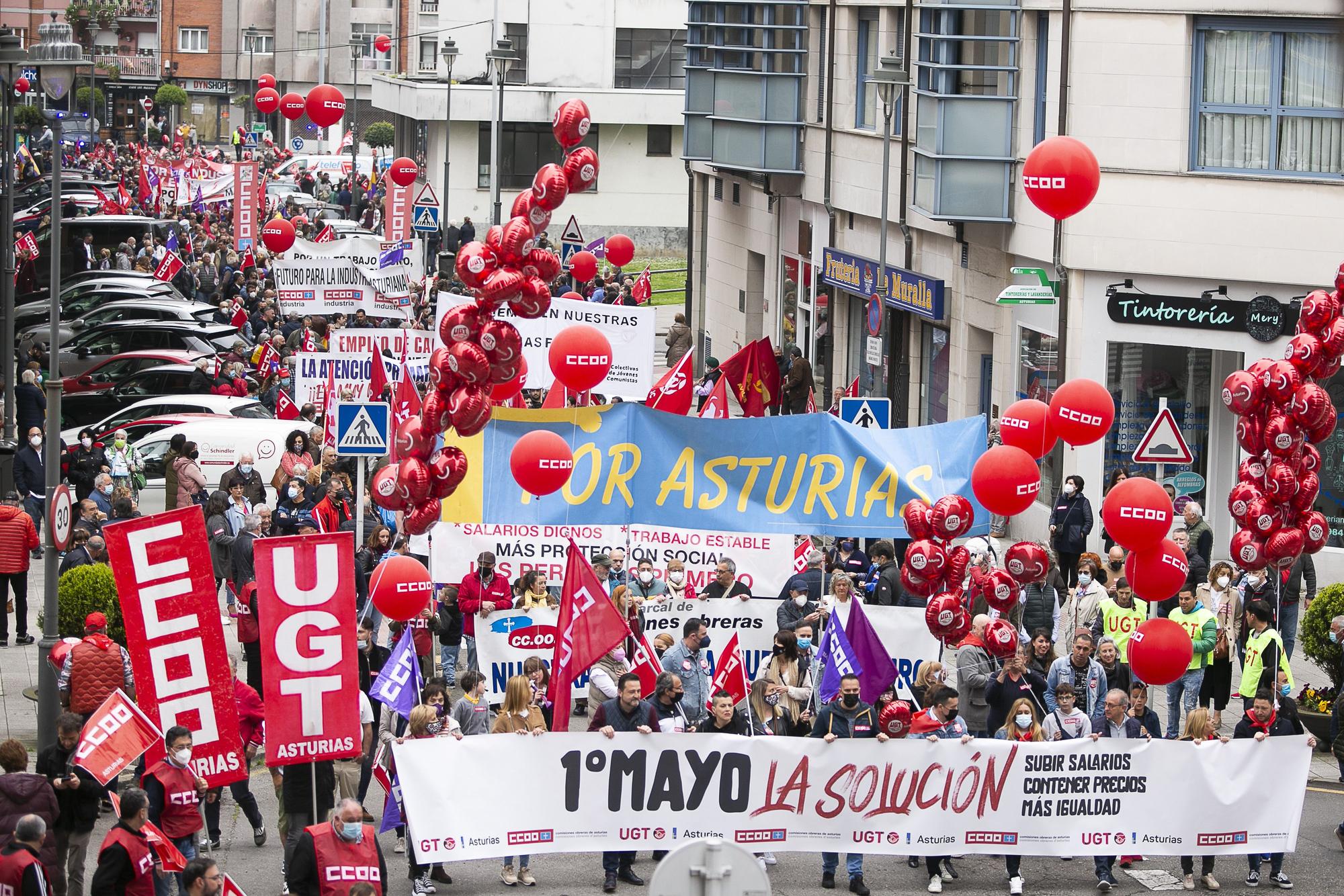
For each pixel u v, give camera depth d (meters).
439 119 84.44
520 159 85.25
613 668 20.84
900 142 40.22
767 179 49.03
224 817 19.84
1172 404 32.84
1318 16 31.45
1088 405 19.17
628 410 22.00
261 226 57.47
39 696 20.84
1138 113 32.38
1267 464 21.75
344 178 84.81
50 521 20.53
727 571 22.33
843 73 44.50
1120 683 20.62
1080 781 17.75
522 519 22.25
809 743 17.52
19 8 116.31
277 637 16.08
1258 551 21.89
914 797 17.62
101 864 14.94
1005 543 34.59
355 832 14.88
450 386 18.94
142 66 127.56
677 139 84.62
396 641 22.34
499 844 17.09
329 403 29.75
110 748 15.65
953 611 19.09
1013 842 17.73
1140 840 17.84
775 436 21.97
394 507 19.14
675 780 17.41
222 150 116.94
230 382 40.16
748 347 32.09
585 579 17.84
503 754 17.12
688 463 22.03
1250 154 32.25
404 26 124.31
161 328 43.81
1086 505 28.98
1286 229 31.55
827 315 45.19
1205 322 32.16
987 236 36.47
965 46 36.12
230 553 27.20
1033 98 34.97
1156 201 32.34
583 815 17.30
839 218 45.47
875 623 21.27
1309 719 22.89
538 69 86.44
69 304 49.88
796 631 20.38
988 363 38.09
